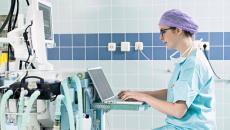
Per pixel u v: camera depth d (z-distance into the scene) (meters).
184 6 3.16
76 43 3.35
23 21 2.21
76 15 3.33
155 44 3.22
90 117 1.99
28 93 1.77
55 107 1.77
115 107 2.09
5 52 2.36
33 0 2.08
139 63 3.25
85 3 3.31
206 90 2.09
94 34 3.31
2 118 1.76
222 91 3.16
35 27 2.06
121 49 3.26
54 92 1.79
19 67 2.18
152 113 3.27
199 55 2.11
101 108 2.12
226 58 3.14
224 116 3.16
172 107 2.00
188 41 2.16
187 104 2.00
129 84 3.28
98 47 3.31
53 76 1.92
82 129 1.83
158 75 3.23
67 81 1.82
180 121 2.10
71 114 1.75
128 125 3.31
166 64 3.21
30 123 1.78
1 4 3.46
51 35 2.44
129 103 2.08
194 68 2.04
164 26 2.16
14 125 1.79
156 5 3.20
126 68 3.27
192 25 2.13
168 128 2.14
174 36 2.16
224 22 3.13
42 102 1.76
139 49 3.23
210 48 3.15
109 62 3.30
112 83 3.30
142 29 3.23
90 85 2.10
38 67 2.10
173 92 2.12
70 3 3.33
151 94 2.44
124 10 3.25
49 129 1.87
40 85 1.77
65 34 3.36
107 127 3.34
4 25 2.32
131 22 3.24
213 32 3.14
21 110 1.75
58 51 3.38
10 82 1.90
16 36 2.12
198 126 2.09
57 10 3.35
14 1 2.29
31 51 2.09
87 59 3.34
